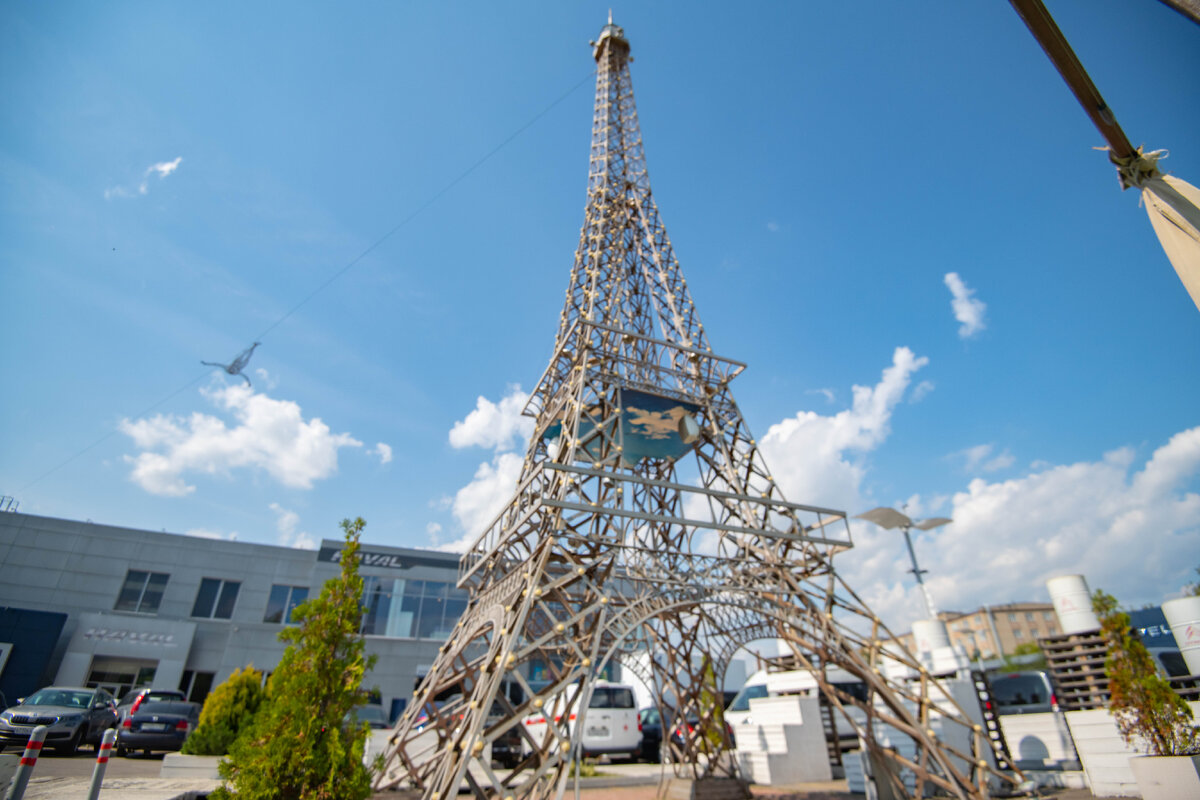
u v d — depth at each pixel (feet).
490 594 51.19
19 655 98.73
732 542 57.06
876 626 45.62
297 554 128.88
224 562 122.72
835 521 52.37
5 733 56.03
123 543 116.47
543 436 60.23
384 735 63.62
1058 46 14.11
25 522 111.04
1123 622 45.50
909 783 52.70
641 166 89.76
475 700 35.68
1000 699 71.10
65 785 41.11
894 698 42.27
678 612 57.57
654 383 61.82
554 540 42.70
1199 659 49.70
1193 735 40.14
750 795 51.37
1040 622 266.57
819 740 66.08
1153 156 15.76
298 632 35.58
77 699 63.93
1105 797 46.93
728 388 65.87
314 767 31.71
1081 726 49.83
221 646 116.16
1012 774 54.65
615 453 52.39
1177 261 14.94
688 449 70.74
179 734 64.69
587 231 79.61
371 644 120.57
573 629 44.42
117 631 107.24
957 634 279.49
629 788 57.93
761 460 58.80
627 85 100.01
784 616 48.06
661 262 80.53
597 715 77.56
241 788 30.91
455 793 30.63
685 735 55.26
